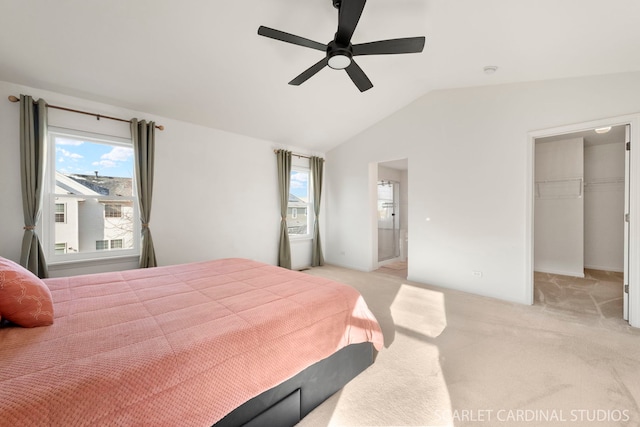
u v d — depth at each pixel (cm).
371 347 195
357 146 497
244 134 429
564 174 463
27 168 258
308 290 186
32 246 262
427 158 402
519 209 323
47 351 104
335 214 543
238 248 425
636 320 254
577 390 166
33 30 210
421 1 204
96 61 248
